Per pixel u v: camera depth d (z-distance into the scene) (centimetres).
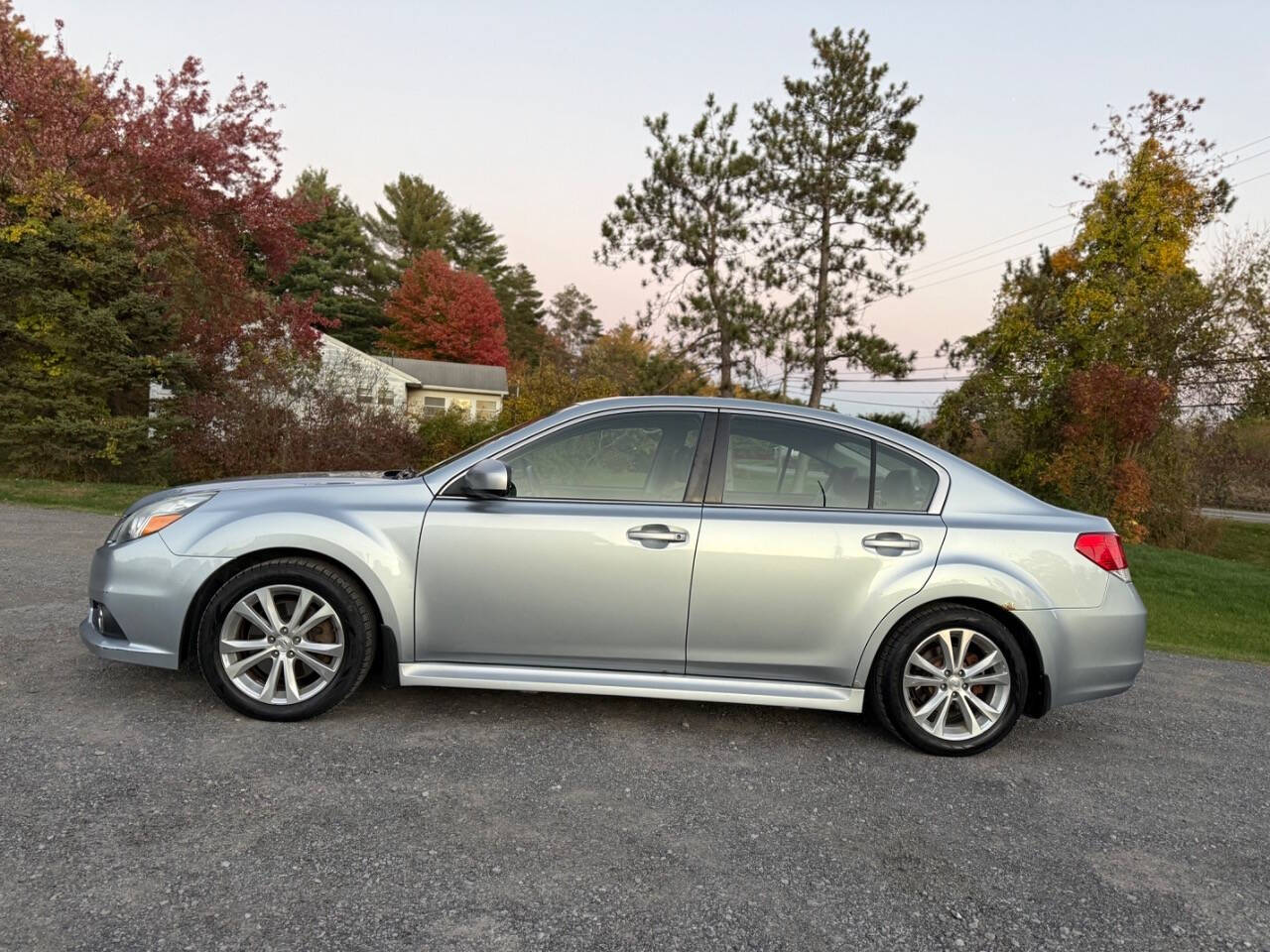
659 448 381
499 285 6331
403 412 1755
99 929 206
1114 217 2431
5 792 274
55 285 1422
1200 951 230
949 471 386
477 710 388
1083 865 276
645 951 214
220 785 291
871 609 362
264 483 382
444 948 209
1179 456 2077
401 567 356
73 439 1412
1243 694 534
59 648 438
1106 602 369
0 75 1539
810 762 353
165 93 1711
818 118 2366
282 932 211
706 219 2377
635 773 329
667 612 361
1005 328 2469
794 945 221
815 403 2388
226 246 1858
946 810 313
